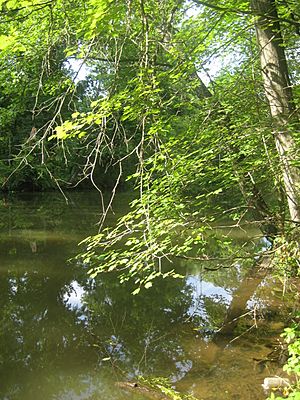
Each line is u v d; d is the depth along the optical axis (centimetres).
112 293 900
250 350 618
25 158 479
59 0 430
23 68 781
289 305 749
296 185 475
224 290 888
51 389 536
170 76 482
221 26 616
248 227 1262
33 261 1141
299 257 495
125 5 424
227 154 537
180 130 609
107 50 502
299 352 438
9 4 357
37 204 2422
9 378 562
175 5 472
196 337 678
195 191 580
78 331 712
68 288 929
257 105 494
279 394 498
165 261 1120
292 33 558
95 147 436
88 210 2131
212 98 544
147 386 537
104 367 591
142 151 424
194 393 513
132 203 499
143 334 698
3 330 714
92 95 568
